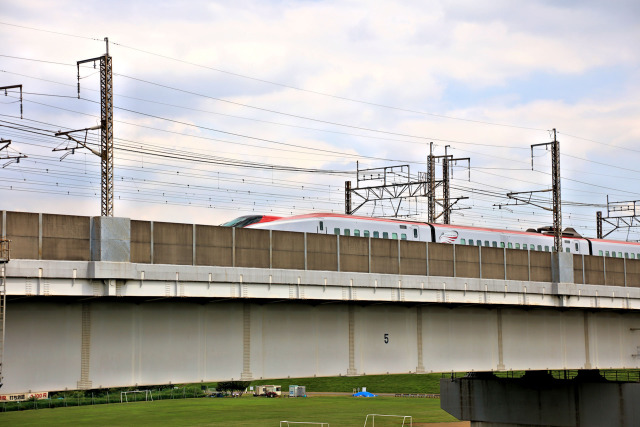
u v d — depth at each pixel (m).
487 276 58.09
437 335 56.06
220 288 42.19
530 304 60.00
